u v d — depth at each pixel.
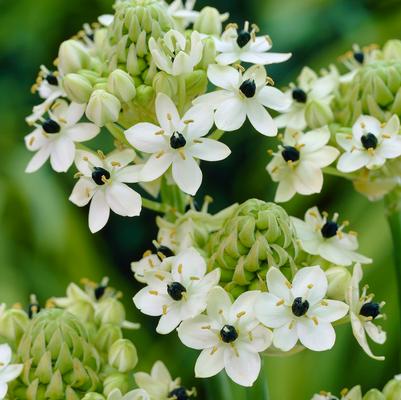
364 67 0.40
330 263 0.37
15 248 0.78
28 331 0.36
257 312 0.35
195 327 0.35
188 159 0.36
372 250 0.65
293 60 0.84
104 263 0.80
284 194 0.39
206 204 0.40
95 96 0.36
